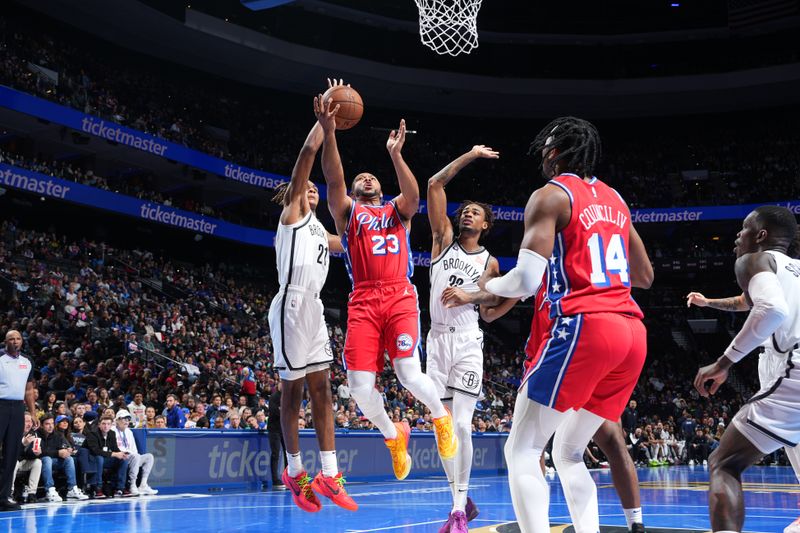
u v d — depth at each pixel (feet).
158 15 85.81
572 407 10.14
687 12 104.53
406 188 15.42
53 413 32.91
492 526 19.72
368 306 15.12
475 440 52.31
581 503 11.21
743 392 95.20
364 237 15.25
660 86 106.11
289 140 102.83
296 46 97.50
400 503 28.43
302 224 15.98
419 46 105.81
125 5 83.30
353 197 16.15
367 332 15.05
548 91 107.34
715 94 106.22
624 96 107.86
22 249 67.97
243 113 102.22
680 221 100.32
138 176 88.99
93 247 76.18
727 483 10.65
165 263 86.33
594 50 109.91
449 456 15.70
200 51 94.58
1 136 76.38
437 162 109.40
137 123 78.89
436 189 18.24
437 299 17.81
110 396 44.62
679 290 108.47
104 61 93.50
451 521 16.22
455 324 17.56
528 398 10.23
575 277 10.19
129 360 52.03
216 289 84.53
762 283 10.85
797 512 24.57
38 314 56.13
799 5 89.15
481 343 17.70
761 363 12.59
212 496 31.60
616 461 13.08
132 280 75.82
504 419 65.21
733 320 104.63
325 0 96.89
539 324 13.01
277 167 95.91
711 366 11.08
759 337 10.65
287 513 24.34
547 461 48.01
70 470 29.84
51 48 83.61
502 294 10.23
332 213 15.64
